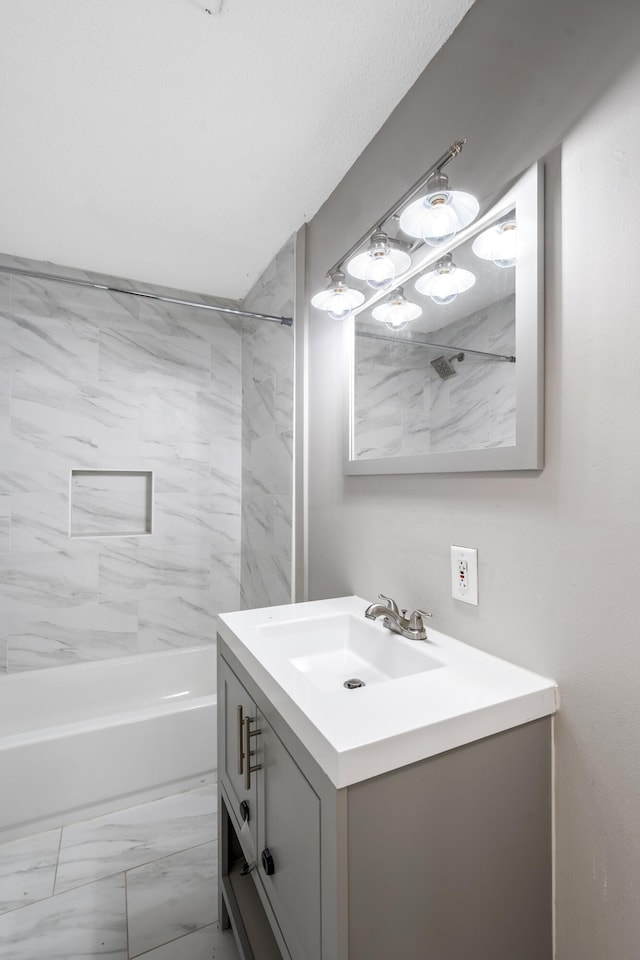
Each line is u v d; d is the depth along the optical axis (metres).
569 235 0.80
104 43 1.07
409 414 1.21
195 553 2.55
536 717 0.80
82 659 2.28
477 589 1.00
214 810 1.76
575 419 0.79
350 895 0.64
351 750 0.63
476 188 1.00
